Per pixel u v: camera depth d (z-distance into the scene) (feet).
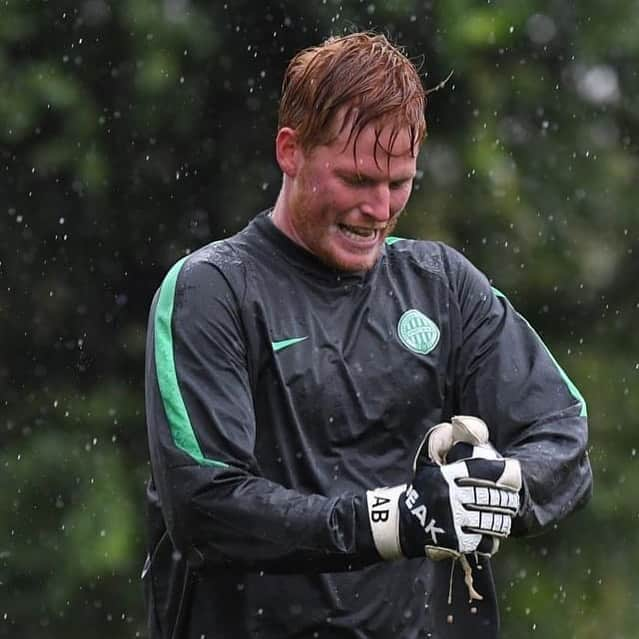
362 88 36.58
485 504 34.91
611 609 115.55
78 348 110.63
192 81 102.22
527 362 39.65
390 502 35.45
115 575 106.93
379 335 38.88
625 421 116.67
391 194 37.50
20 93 99.45
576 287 113.09
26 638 105.29
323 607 38.24
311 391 38.11
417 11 100.27
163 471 36.91
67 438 108.99
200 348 37.42
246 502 35.99
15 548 105.19
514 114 110.93
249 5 101.24
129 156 104.06
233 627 38.65
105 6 99.71
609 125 115.24
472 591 36.22
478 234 107.55
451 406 39.93
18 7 99.14
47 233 106.63
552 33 109.91
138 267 109.60
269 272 38.60
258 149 106.83
